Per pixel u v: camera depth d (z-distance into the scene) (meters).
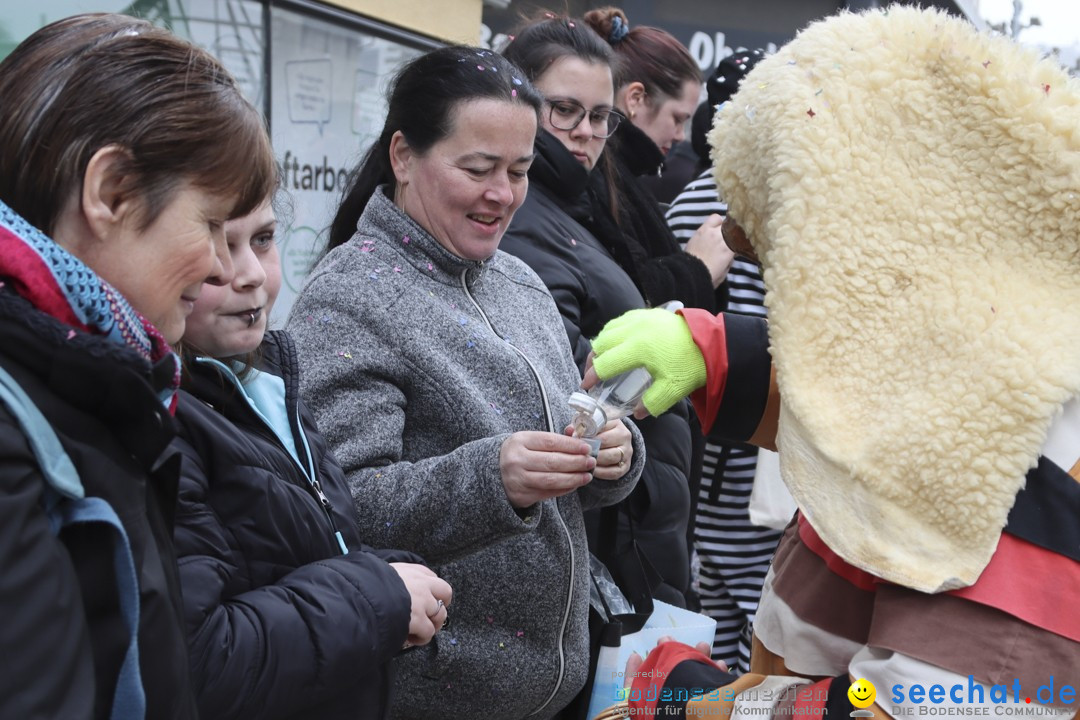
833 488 1.21
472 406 1.80
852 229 1.21
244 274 1.39
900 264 1.20
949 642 1.14
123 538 0.88
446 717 1.86
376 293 1.85
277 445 1.42
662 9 6.25
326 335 1.82
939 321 1.18
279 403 1.49
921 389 1.18
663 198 4.64
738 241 1.46
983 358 1.15
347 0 4.77
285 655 1.24
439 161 1.87
